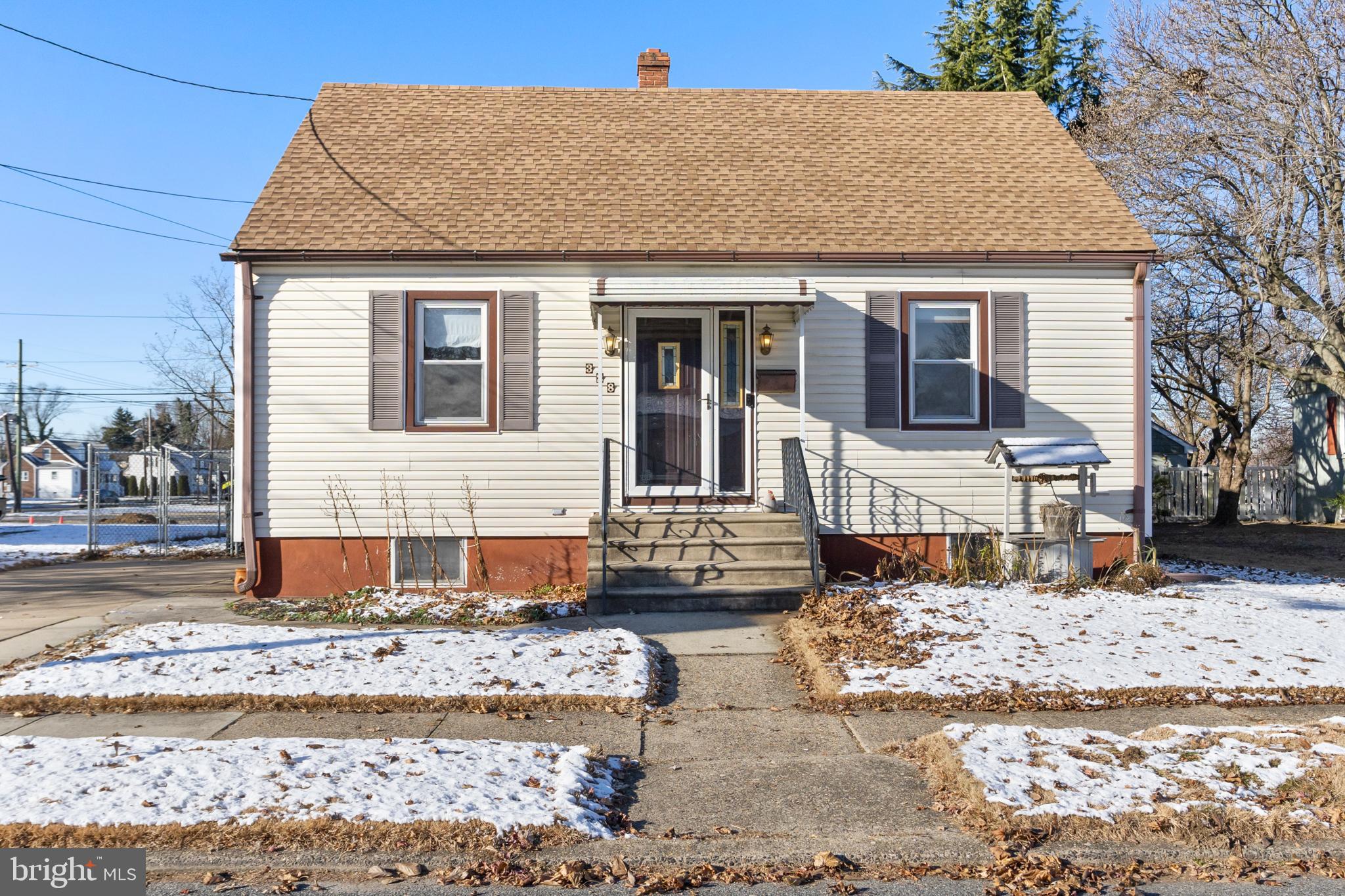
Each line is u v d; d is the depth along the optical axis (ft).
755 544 33.63
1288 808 16.05
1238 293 62.18
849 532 36.65
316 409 35.70
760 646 28.09
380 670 24.59
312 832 15.14
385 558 35.88
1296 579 40.70
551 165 41.11
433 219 37.06
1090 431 36.83
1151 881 14.29
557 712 22.44
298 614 32.14
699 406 37.06
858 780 18.06
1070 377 36.86
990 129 44.91
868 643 26.63
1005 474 36.19
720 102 46.98
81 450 250.57
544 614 31.73
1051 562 34.47
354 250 35.22
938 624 28.40
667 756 19.60
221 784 16.78
